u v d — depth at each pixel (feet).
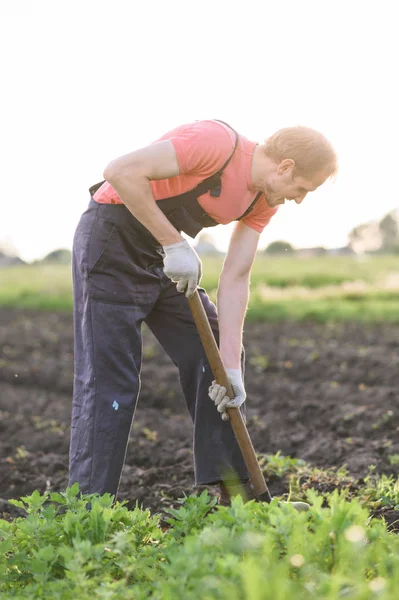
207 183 14.12
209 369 15.34
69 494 13.42
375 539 11.80
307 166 13.80
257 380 35.78
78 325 15.20
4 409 31.24
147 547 12.34
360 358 40.50
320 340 49.47
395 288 76.07
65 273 109.40
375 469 20.56
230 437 15.43
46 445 25.81
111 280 14.73
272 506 12.32
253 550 10.94
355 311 63.41
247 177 14.16
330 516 11.69
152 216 13.76
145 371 37.09
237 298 15.48
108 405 14.73
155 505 18.45
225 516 11.98
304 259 120.37
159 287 15.26
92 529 12.46
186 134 13.87
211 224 14.83
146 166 13.51
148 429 27.30
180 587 10.43
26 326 60.29
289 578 10.94
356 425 26.81
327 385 33.99
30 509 13.16
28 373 38.04
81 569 11.06
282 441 24.73
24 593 11.44
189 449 23.71
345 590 10.23
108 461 14.71
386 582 10.19
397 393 31.19
